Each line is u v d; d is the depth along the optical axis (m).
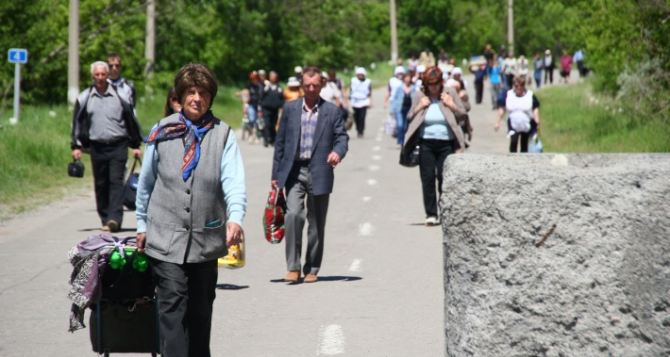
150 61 104.81
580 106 80.19
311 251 25.31
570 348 11.82
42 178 46.97
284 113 25.11
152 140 14.58
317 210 25.14
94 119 33.25
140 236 14.65
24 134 52.25
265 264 27.83
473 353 11.96
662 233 11.62
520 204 11.83
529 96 43.19
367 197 42.22
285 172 25.03
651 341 11.69
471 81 163.00
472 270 11.96
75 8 71.56
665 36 60.53
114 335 15.18
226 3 140.25
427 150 34.44
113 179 33.41
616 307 11.73
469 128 37.69
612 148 53.41
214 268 14.82
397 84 70.69
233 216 14.28
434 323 20.78
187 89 14.62
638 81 61.59
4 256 29.31
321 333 19.98
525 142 43.62
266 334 19.97
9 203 40.28
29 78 90.81
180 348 14.23
